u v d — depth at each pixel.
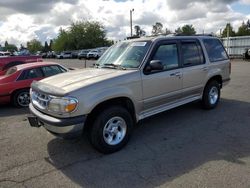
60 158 4.41
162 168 3.94
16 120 6.81
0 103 8.22
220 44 7.14
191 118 6.21
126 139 4.68
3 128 6.13
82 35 78.19
